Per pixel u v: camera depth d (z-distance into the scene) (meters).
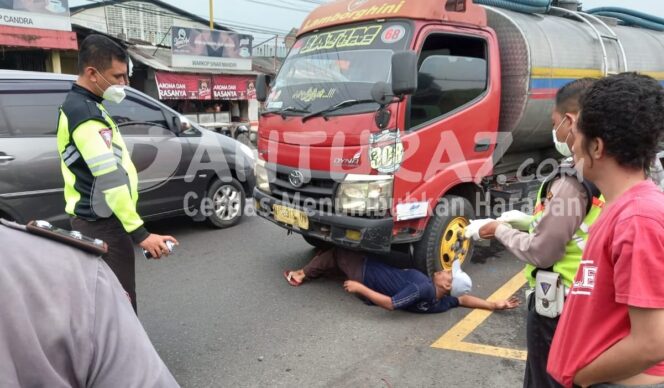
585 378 1.35
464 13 3.93
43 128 4.37
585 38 4.98
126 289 2.69
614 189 1.33
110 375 0.89
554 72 4.47
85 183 2.49
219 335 3.37
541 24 4.68
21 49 14.07
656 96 1.24
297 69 4.22
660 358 1.15
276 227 5.98
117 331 0.93
